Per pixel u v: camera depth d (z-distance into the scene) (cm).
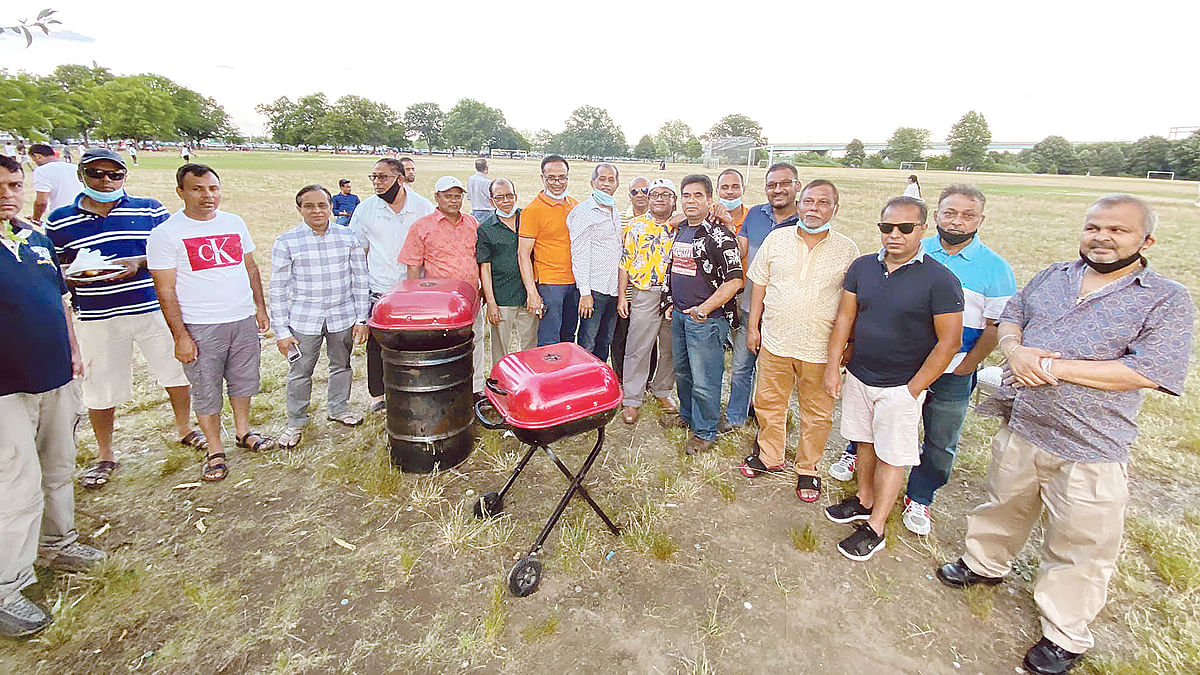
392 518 321
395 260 431
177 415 379
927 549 305
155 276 316
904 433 286
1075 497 223
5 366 232
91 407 337
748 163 4159
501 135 12119
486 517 320
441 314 332
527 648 240
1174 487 370
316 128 9600
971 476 381
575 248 420
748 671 232
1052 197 2934
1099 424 217
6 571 235
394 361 341
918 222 263
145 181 2288
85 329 327
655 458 393
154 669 226
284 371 527
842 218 1755
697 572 286
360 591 268
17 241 238
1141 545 312
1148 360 202
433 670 229
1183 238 1412
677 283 383
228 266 339
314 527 311
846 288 305
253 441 382
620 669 231
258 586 269
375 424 424
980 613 260
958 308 263
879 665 236
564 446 405
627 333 453
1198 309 768
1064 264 236
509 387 272
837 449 416
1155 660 238
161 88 8062
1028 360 224
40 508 247
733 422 433
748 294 411
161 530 304
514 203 419
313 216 374
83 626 244
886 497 296
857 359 300
